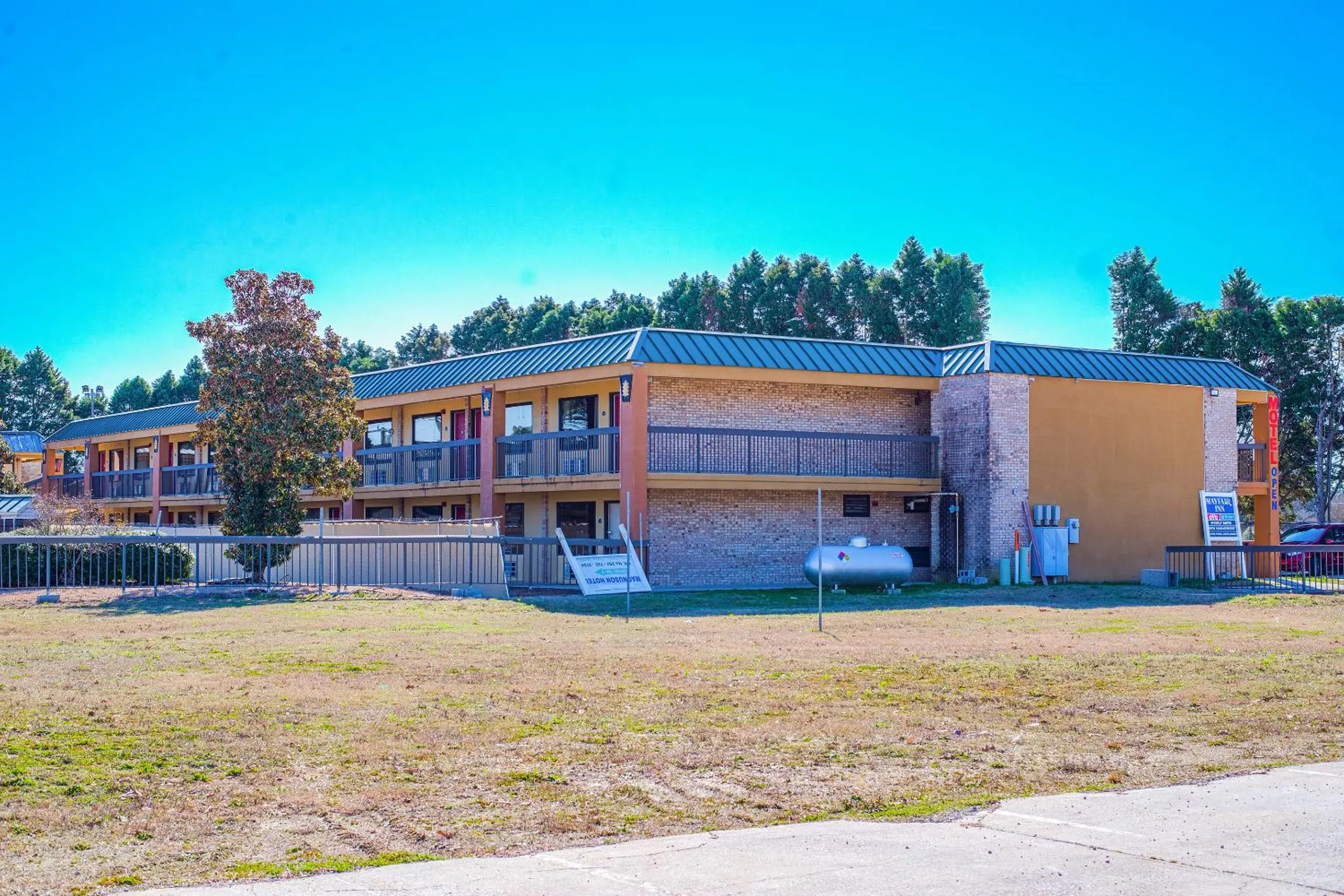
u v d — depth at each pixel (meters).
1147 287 55.28
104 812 8.27
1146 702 12.77
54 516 35.81
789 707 12.34
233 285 29.98
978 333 56.62
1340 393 51.69
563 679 14.13
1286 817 8.13
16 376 91.31
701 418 31.47
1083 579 32.81
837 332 59.00
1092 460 33.22
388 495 36.91
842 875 6.88
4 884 6.80
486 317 80.75
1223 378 36.06
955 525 32.75
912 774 9.48
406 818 8.19
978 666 15.35
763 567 32.00
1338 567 34.75
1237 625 21.08
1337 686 13.88
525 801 8.63
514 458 33.25
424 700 12.57
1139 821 8.05
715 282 62.25
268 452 29.23
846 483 31.56
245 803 8.51
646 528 28.98
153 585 26.06
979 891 6.58
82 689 12.95
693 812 8.37
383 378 38.34
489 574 26.81
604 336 31.58
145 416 48.53
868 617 22.36
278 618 21.19
